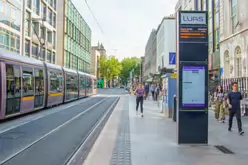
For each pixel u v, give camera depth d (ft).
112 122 41.78
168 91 47.14
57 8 166.09
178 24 25.64
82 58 225.15
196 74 25.61
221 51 73.97
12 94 43.86
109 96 142.20
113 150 23.76
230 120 33.55
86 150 24.82
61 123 41.83
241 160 20.42
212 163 19.60
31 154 23.11
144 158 20.92
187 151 23.12
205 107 25.70
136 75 402.72
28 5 119.85
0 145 26.30
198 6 99.66
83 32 228.43
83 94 116.37
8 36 100.27
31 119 46.32
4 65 41.57
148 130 34.01
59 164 20.26
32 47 126.21
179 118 25.66
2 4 94.73
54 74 70.23
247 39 59.52
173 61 50.31
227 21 70.49
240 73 64.34
